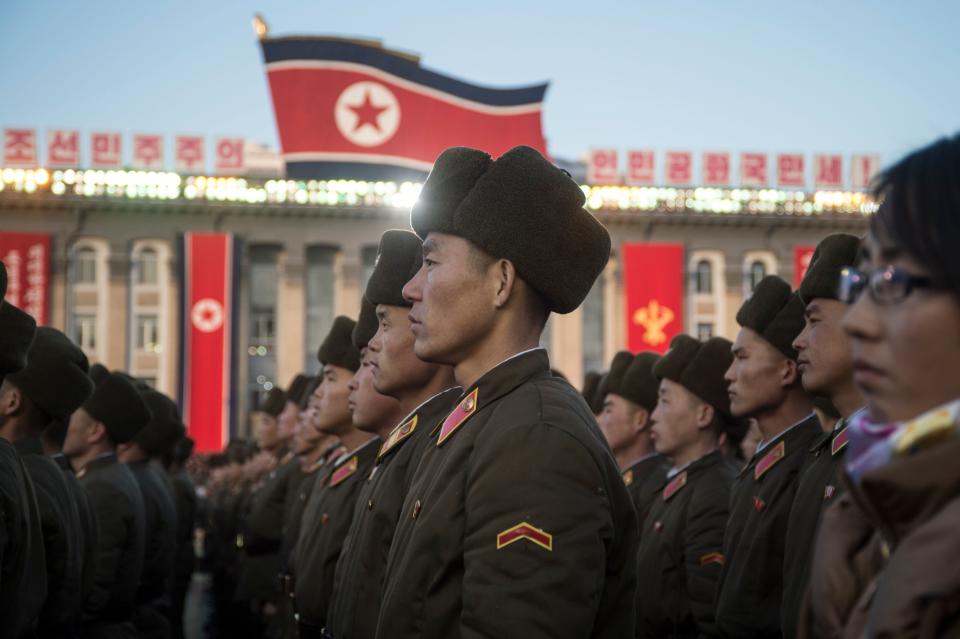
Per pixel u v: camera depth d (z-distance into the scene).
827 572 2.10
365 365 5.84
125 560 8.04
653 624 7.10
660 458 8.57
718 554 6.68
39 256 43.47
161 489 10.57
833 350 4.68
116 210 48.22
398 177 23.19
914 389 1.91
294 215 49.56
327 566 6.36
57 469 6.04
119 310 48.00
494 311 3.62
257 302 49.88
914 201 1.89
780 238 50.38
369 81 23.20
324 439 10.61
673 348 7.50
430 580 3.39
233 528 16.95
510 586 3.09
